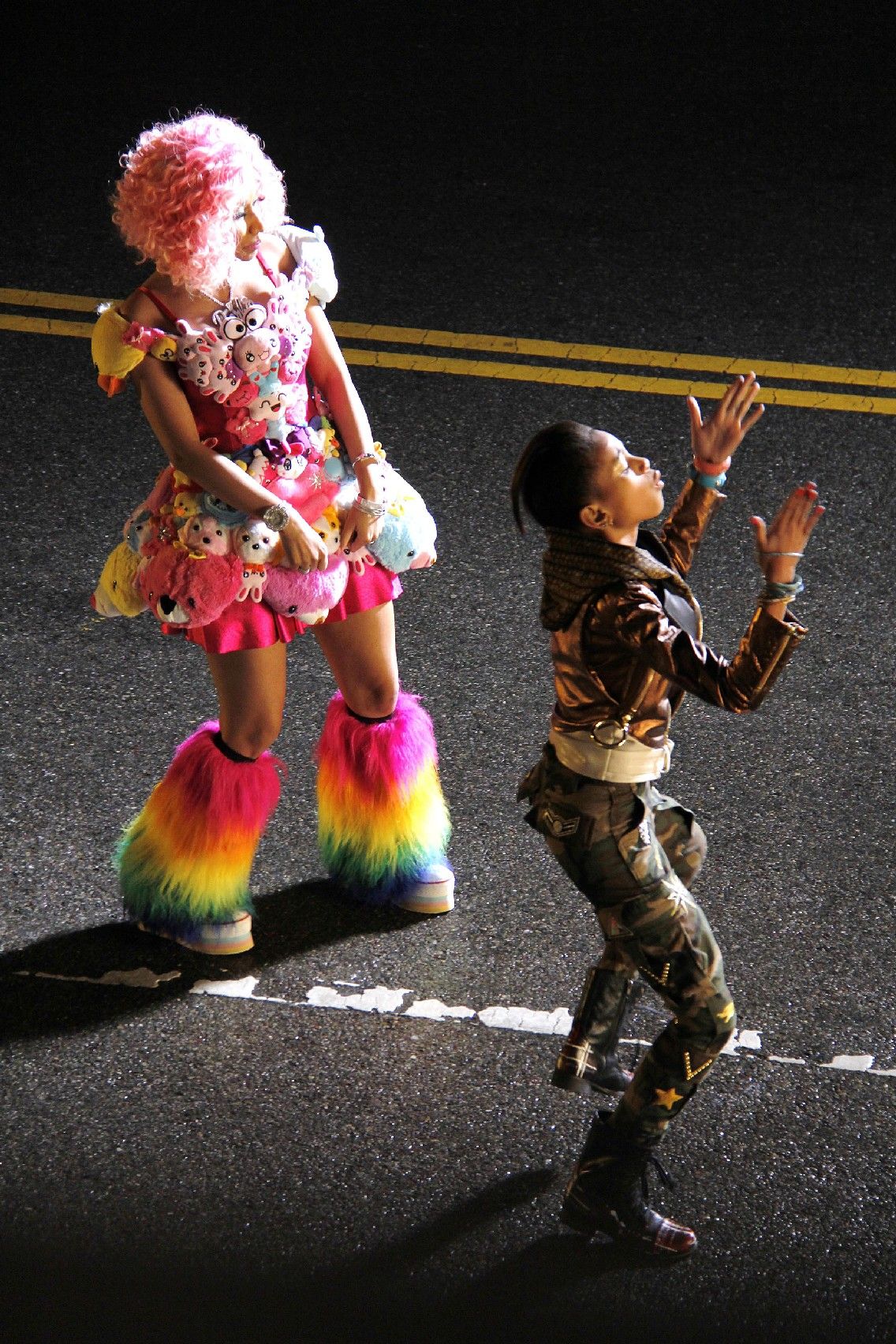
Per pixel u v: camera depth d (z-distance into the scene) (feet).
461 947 52.85
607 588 37.70
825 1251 42.75
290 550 45.27
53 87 121.19
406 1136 46.19
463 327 92.22
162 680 65.82
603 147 112.68
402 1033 49.62
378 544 48.62
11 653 67.10
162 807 50.72
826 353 89.56
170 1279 41.81
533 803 41.70
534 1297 41.50
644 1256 42.19
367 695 51.62
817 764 60.90
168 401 44.01
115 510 76.89
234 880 51.47
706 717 63.41
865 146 112.98
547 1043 49.26
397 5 135.74
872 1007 50.08
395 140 113.29
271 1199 44.16
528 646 67.82
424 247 100.22
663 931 40.06
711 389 86.33
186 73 123.44
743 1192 44.37
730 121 116.26
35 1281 41.73
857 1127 46.16
